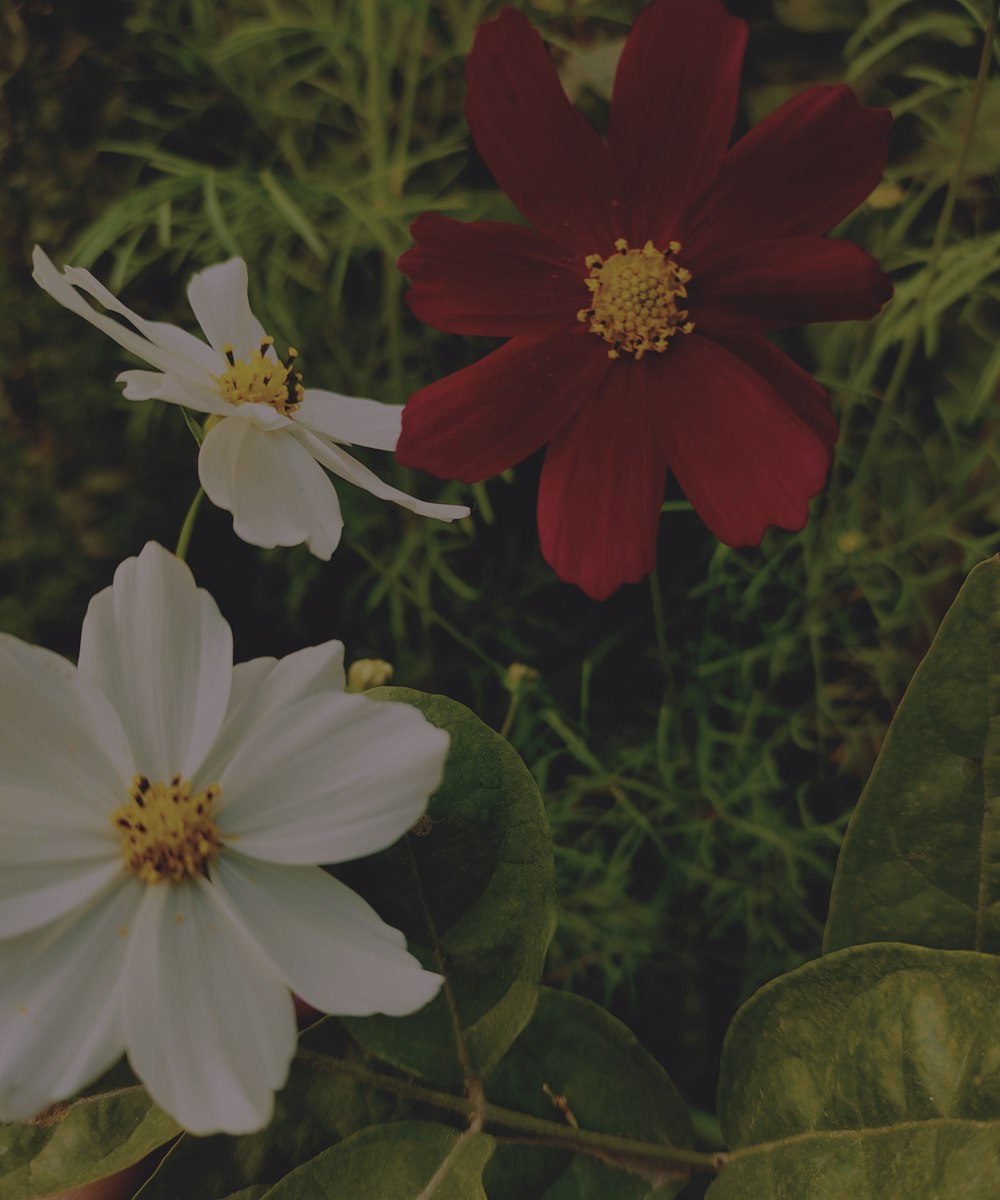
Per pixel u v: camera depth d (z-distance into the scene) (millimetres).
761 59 539
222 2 572
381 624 629
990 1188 208
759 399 257
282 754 219
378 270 591
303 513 278
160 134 562
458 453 262
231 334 304
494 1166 234
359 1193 224
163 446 605
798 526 253
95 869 216
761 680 601
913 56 527
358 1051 236
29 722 219
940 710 232
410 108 512
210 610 229
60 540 595
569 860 554
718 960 550
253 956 213
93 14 552
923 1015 222
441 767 215
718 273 257
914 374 562
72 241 572
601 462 262
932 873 233
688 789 579
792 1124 228
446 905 236
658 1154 237
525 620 605
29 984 208
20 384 577
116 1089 231
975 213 524
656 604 443
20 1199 224
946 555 559
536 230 264
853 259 245
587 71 531
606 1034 246
